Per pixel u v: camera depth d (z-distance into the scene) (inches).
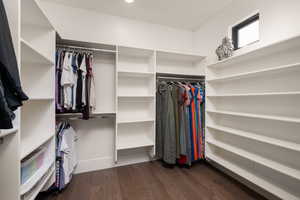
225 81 85.5
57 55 68.0
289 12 56.2
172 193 65.2
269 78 63.6
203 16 94.0
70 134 72.6
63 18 81.6
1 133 33.7
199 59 104.3
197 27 107.5
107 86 89.7
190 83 95.2
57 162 64.7
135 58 96.7
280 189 55.1
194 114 86.4
